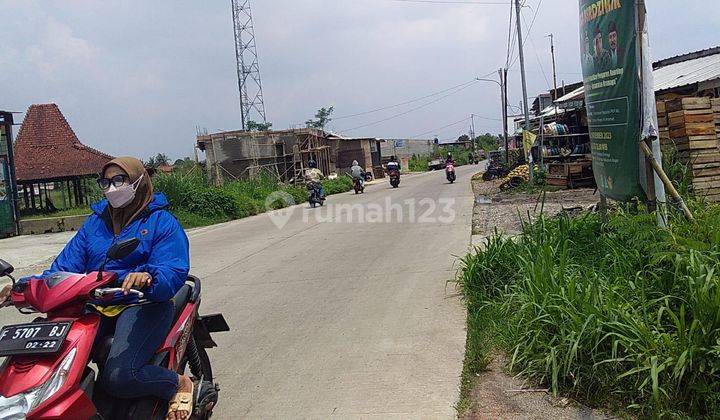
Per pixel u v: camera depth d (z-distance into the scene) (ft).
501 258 20.92
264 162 113.09
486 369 15.12
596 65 23.03
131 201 11.22
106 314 10.44
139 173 11.34
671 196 20.33
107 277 9.92
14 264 41.63
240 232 50.37
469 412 12.93
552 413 12.62
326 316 21.03
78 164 85.40
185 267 11.02
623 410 12.39
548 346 14.08
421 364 15.84
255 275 29.50
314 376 15.70
